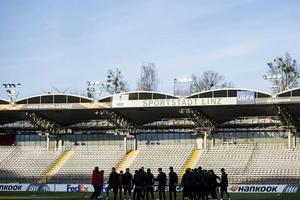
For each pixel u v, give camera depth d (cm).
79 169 7594
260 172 6906
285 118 6894
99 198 4716
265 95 6362
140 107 6769
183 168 7269
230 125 7494
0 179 7531
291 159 7031
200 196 3825
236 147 7469
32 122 7531
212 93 6531
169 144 7856
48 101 7012
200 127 7388
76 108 6944
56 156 7950
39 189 6838
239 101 6425
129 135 7688
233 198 4934
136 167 7462
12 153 8106
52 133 7925
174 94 6719
